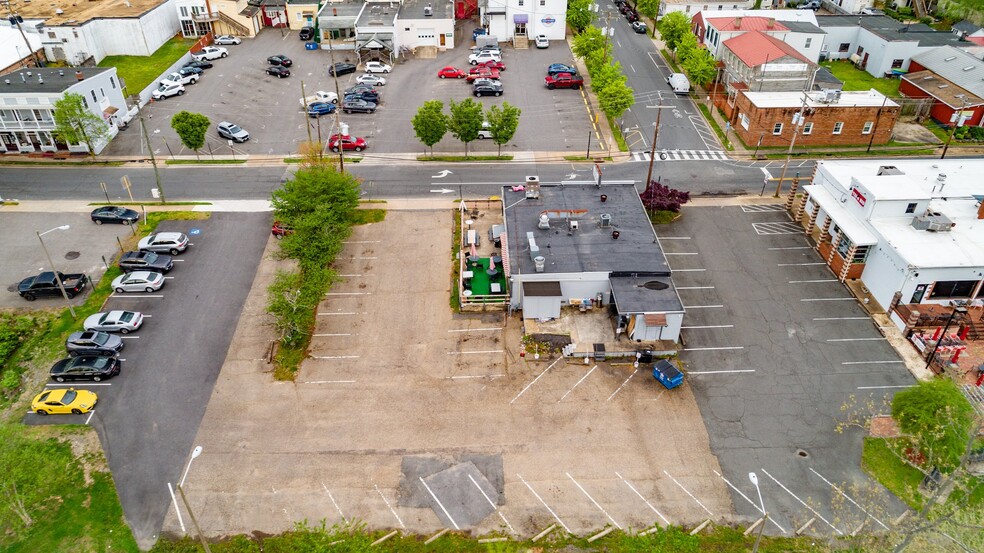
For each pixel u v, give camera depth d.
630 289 49.56
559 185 61.56
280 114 83.19
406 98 87.25
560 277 50.38
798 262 57.59
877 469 40.41
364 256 58.41
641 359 47.53
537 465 40.69
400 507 38.38
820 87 79.56
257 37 107.12
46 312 52.59
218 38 102.69
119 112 79.12
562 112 83.75
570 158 73.50
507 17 103.44
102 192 67.44
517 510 38.19
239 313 52.38
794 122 70.62
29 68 78.00
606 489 39.34
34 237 60.62
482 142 77.38
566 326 50.50
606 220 55.09
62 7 100.88
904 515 36.94
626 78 83.88
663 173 70.69
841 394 45.31
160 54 98.44
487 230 61.25
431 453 41.50
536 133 79.00
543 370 47.19
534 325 50.62
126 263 55.94
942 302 51.00
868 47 94.44
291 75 93.56
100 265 57.59
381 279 55.75
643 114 83.44
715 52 92.00
